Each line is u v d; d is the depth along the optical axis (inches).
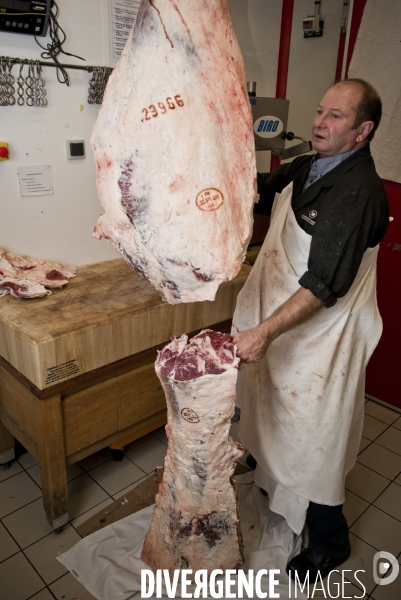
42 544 73.5
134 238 49.8
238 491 85.3
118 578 67.2
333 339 63.3
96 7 80.3
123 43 85.6
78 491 83.8
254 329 57.0
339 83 58.8
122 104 47.3
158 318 76.7
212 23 45.9
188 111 45.0
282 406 67.9
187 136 45.1
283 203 67.4
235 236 48.8
